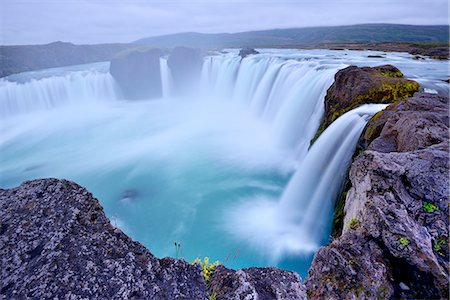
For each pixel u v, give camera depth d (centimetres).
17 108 3469
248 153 2256
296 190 1511
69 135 3006
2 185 2067
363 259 397
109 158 2395
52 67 5347
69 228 328
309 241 1252
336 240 468
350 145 1245
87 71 4641
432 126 698
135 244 338
